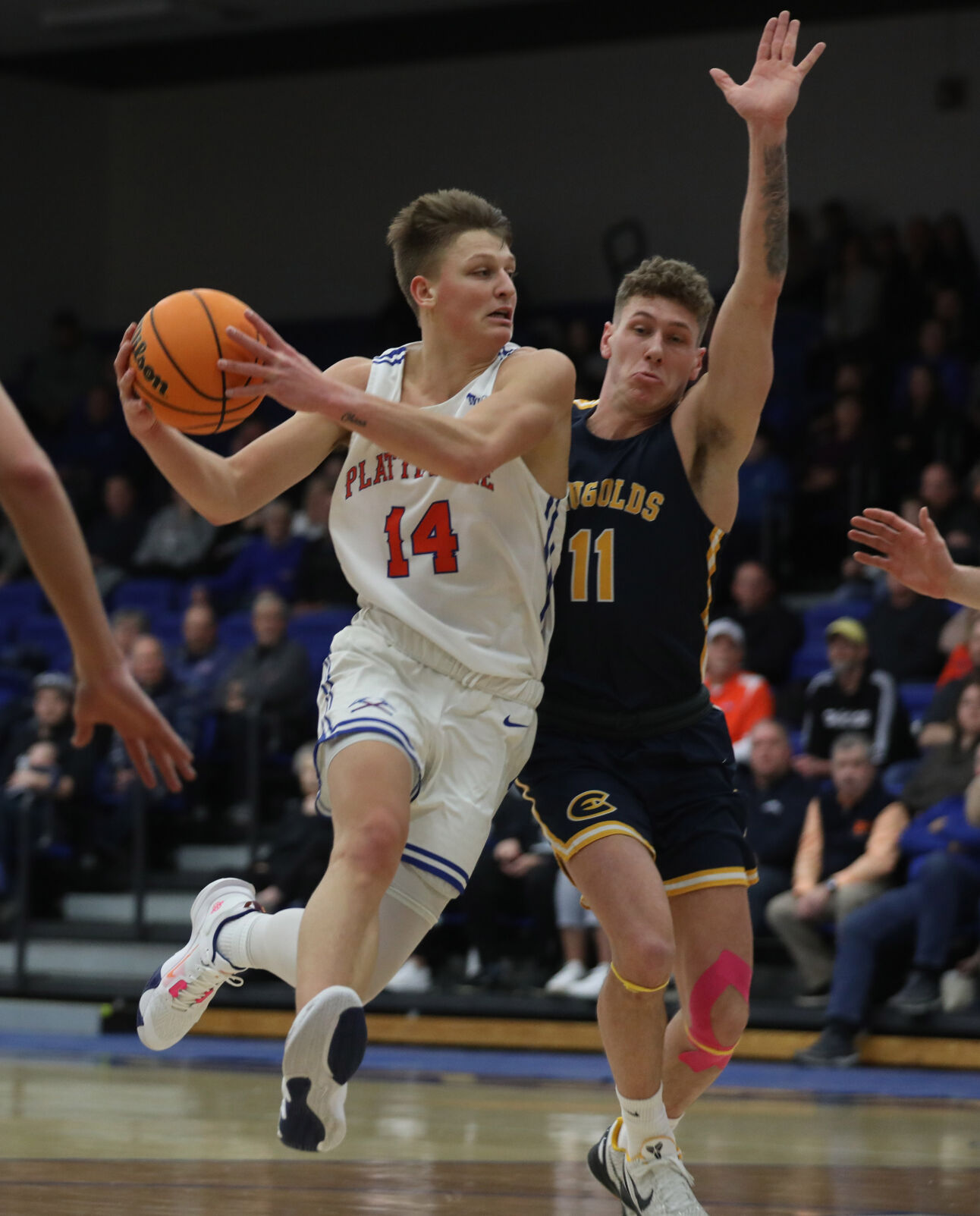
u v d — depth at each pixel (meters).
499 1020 13.71
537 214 27.08
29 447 3.30
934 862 12.30
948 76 24.25
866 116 24.78
